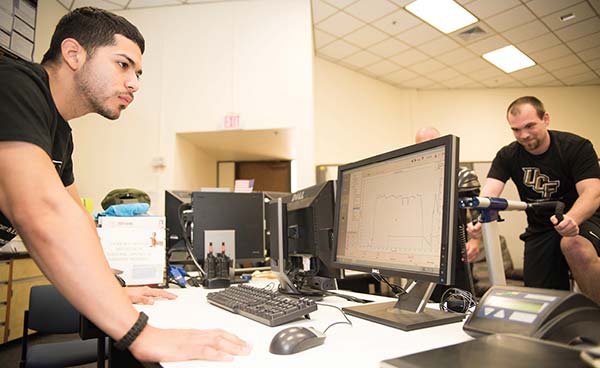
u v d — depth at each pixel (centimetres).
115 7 392
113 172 377
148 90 387
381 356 61
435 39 436
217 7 392
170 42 392
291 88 373
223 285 151
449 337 72
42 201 65
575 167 192
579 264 170
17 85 71
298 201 143
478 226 112
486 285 249
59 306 192
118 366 119
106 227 143
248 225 190
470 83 550
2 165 65
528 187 211
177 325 84
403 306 92
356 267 101
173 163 377
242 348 63
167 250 163
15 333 296
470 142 554
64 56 87
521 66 499
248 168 532
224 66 384
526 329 58
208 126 377
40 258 64
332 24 407
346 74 504
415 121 559
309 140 365
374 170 101
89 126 381
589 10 382
